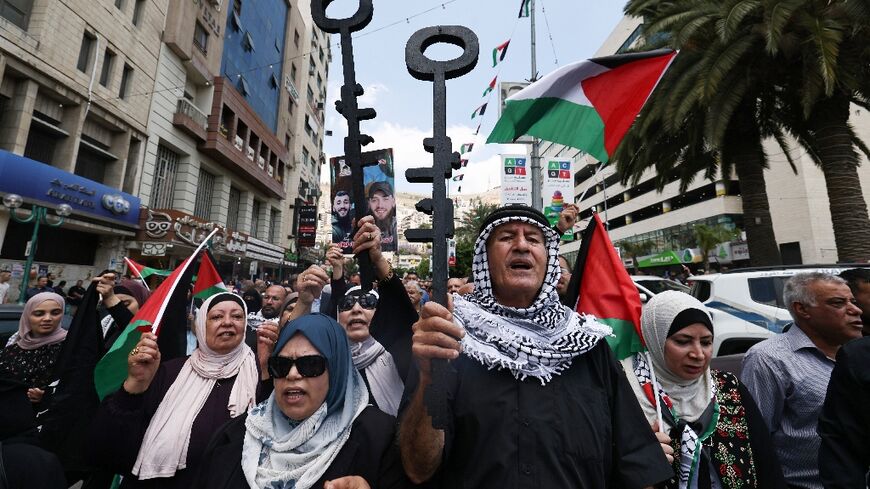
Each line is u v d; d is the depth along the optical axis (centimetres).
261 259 2662
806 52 830
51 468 154
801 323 224
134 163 1577
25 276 866
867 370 161
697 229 2816
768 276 567
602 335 145
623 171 1316
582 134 222
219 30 2030
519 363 132
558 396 133
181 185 1858
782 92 1024
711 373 195
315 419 150
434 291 110
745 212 1162
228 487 146
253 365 236
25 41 1118
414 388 132
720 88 925
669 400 187
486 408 130
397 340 157
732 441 178
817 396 205
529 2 1327
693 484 170
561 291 295
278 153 2819
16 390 158
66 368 274
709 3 885
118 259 1541
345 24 148
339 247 250
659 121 1098
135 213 1551
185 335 264
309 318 164
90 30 1329
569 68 224
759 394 223
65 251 1402
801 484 205
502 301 156
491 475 123
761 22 845
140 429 199
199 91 1972
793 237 2605
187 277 259
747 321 556
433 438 120
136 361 196
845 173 966
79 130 1311
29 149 1220
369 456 147
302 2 3644
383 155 149
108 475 253
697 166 1303
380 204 243
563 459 124
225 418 213
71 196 1269
